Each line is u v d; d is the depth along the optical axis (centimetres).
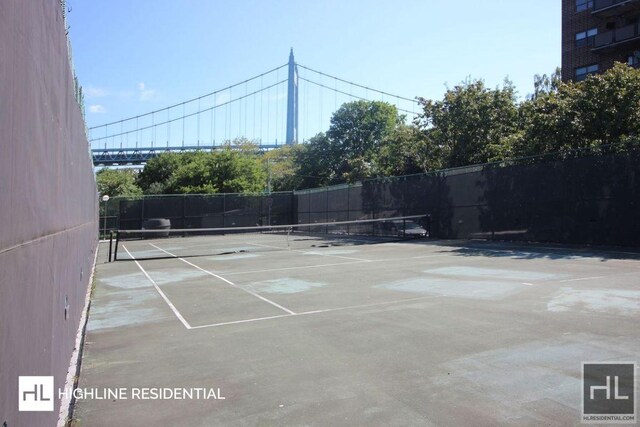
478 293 934
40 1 358
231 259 1859
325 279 1218
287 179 6412
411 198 2792
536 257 1540
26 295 282
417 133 3241
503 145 2658
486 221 2311
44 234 361
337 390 461
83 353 616
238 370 531
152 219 3609
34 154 324
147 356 598
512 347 571
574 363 507
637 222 1686
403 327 691
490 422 380
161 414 420
